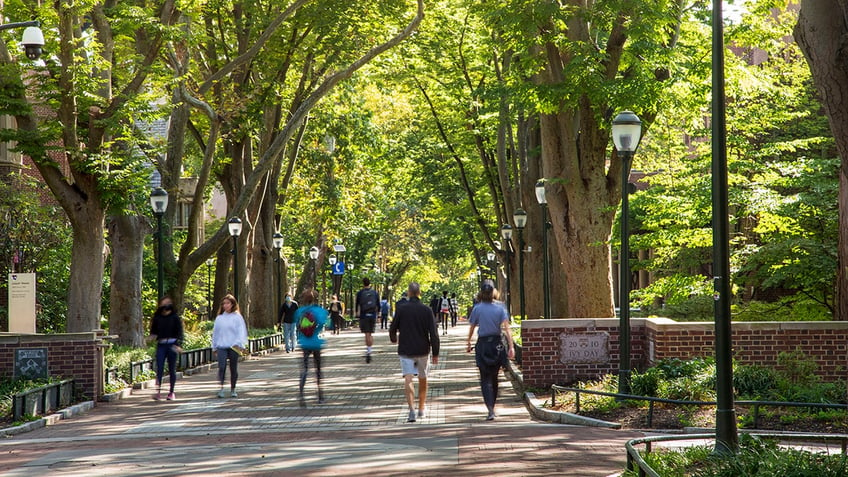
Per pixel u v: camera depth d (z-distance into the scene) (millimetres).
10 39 24547
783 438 12648
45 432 17250
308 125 48688
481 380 17266
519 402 20547
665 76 24297
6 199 33812
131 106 25406
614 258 55750
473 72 41094
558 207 25672
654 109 22828
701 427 15211
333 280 73125
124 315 31625
